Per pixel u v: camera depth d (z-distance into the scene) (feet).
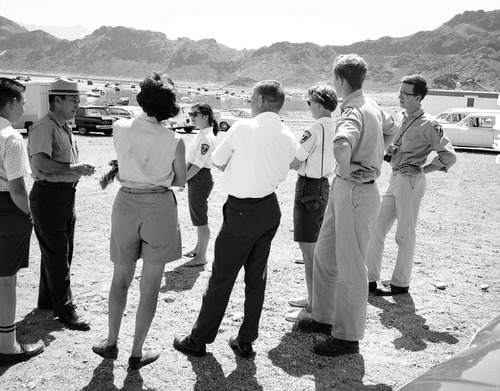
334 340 13.91
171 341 14.32
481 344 8.03
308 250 15.78
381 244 18.63
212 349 13.98
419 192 18.06
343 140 12.60
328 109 15.01
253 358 13.57
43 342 13.87
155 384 12.12
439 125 17.42
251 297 13.44
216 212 32.07
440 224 30.89
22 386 11.84
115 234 12.41
